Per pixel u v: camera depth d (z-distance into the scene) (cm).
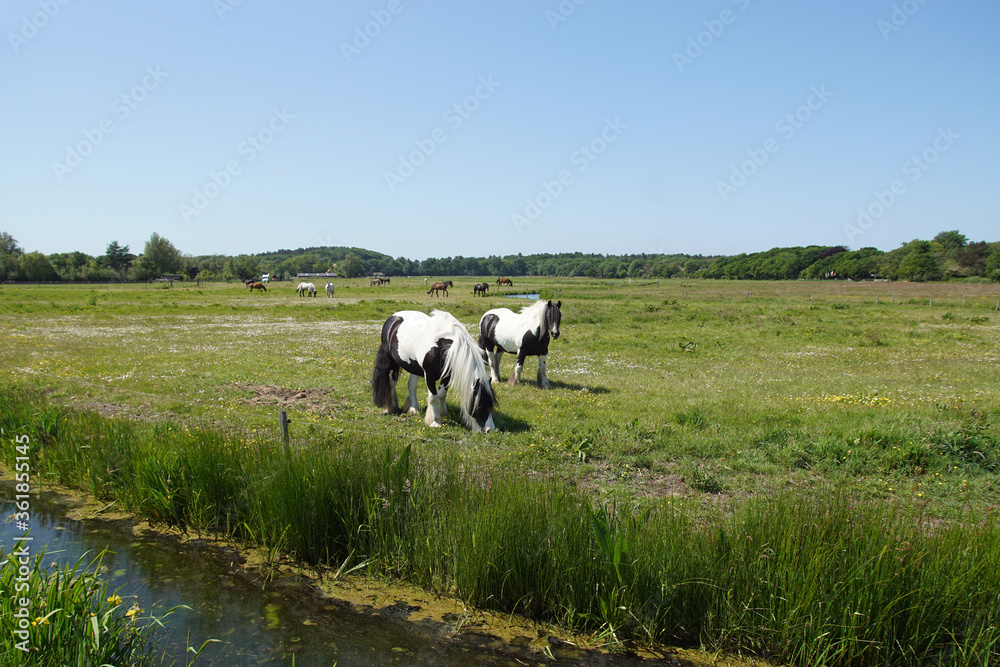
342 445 579
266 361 1377
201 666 357
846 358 1559
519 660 378
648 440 738
